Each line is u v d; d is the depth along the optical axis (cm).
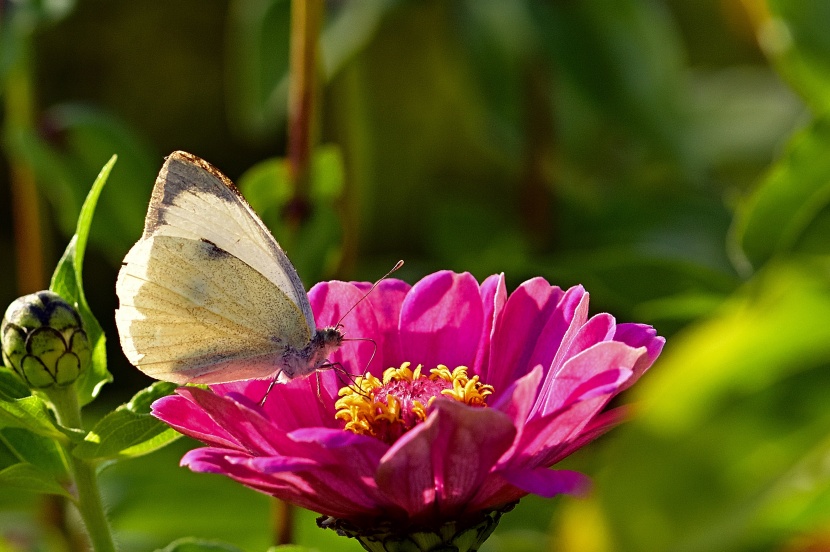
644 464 47
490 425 45
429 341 49
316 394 49
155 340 47
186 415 46
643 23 61
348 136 58
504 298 48
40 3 56
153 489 56
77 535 57
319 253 54
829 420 47
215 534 56
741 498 47
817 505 49
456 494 46
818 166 54
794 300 47
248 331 48
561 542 48
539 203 61
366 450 45
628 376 45
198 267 47
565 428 45
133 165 57
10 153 58
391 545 46
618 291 58
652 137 61
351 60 58
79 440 47
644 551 47
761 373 47
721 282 57
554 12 60
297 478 46
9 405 47
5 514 60
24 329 47
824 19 55
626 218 61
